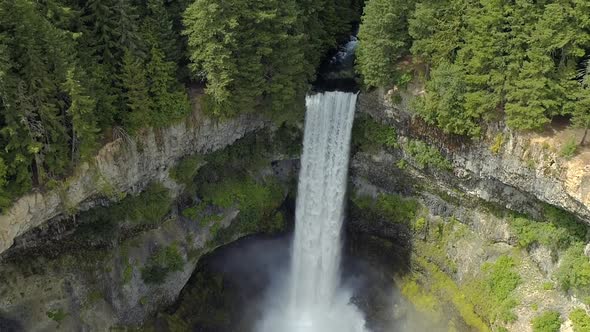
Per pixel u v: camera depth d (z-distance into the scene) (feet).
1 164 134.62
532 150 159.33
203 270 206.28
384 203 207.21
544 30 146.72
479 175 177.68
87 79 144.36
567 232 163.12
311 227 213.66
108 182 163.12
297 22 182.39
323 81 210.18
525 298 171.53
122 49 155.53
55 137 142.41
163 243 186.50
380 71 183.21
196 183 193.77
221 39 163.73
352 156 205.57
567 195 154.81
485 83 162.81
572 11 144.56
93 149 151.53
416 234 204.03
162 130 171.63
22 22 130.31
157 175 179.93
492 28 156.04
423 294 203.31
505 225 181.27
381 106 193.06
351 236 220.23
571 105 152.25
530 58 151.12
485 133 168.86
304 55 192.44
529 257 177.17
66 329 170.71
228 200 198.08
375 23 176.76
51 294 169.99
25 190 143.33
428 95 175.32
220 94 168.96
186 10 162.81
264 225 209.05
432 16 168.25
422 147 189.26
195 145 184.44
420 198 202.80
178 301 194.80
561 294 164.86
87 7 152.15
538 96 152.97
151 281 183.93
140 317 183.83
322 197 208.64
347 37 227.61
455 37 167.32
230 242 207.92
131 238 181.78
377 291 214.90
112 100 155.94
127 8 152.25
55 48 135.64
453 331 188.65
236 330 201.57
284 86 180.96
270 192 206.69
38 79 134.31
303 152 204.33
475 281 186.60
